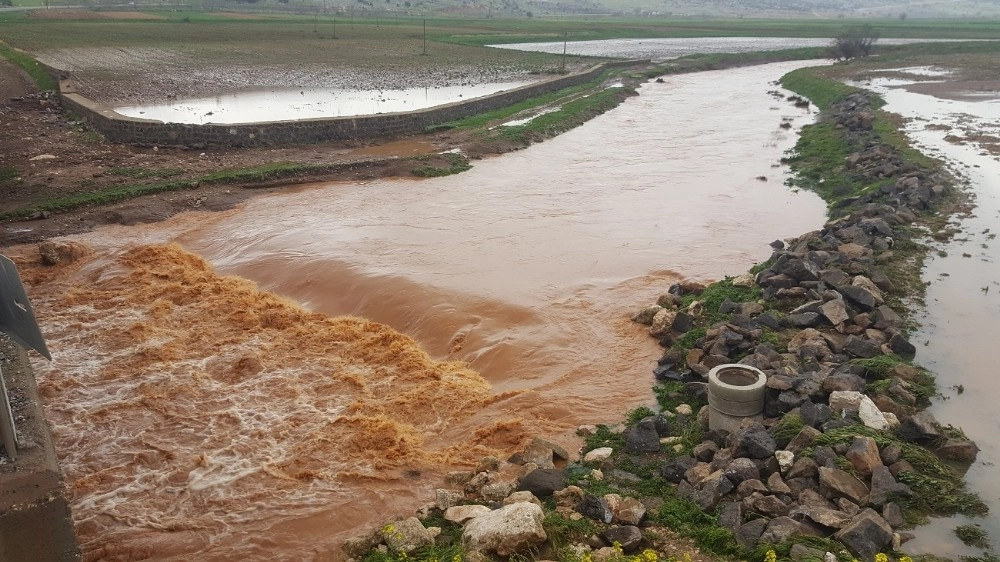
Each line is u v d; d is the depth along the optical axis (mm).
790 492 9773
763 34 101625
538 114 39906
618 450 11641
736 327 14383
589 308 16891
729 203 24984
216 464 11727
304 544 9961
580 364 14547
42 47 59625
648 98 48531
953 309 15617
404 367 14711
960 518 9430
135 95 42000
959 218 21141
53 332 16203
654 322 15516
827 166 28734
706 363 13680
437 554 9117
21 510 7195
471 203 25000
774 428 11125
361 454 11977
